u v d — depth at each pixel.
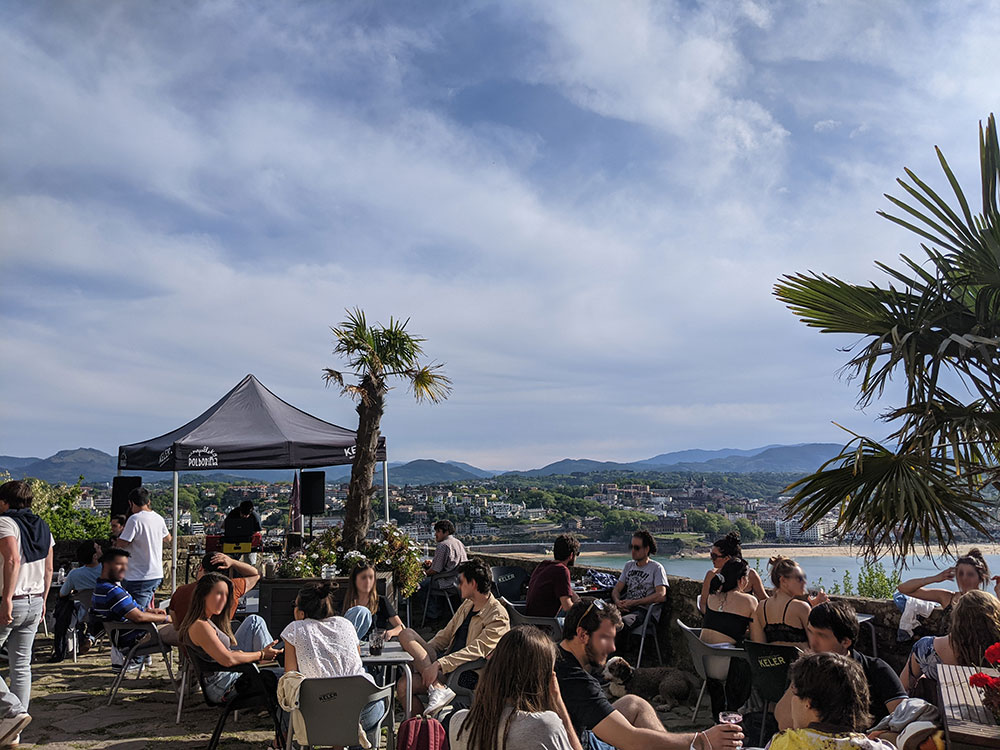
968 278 6.04
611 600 7.59
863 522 6.05
